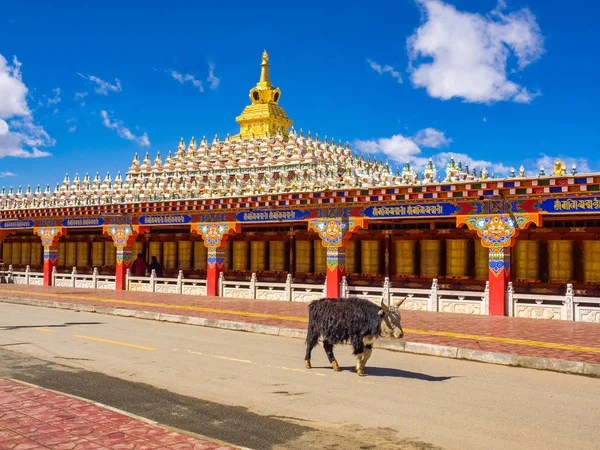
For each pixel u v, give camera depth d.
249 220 28.58
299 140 36.88
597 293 23.36
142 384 11.20
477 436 8.19
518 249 25.09
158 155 42.50
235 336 17.67
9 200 43.88
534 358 13.09
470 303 22.42
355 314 12.13
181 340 16.69
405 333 16.89
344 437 8.16
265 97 45.47
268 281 32.31
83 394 10.41
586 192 19.88
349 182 28.95
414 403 9.93
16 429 7.84
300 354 14.66
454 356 14.33
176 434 7.67
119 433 7.69
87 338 16.81
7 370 12.32
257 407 9.67
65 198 41.16
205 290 30.16
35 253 43.44
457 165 25.95
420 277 27.58
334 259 25.81
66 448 7.12
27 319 21.23
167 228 36.94
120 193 39.44
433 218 26.02
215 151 40.41
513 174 21.86
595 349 14.25
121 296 29.11
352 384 11.34
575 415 9.23
